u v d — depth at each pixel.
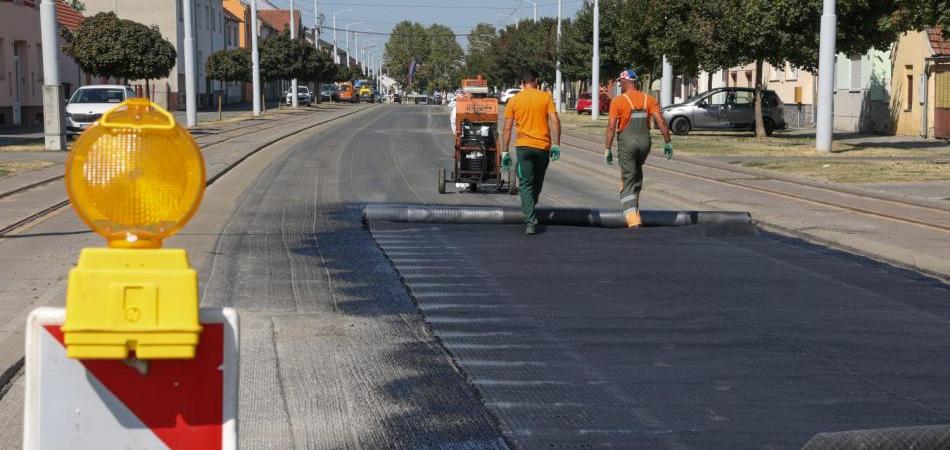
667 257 10.71
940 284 9.37
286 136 35.91
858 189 17.88
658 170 22.66
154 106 2.59
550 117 12.18
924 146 30.64
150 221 2.49
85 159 2.46
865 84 41.59
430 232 12.34
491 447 4.99
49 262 10.03
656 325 7.59
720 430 5.22
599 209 13.17
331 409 5.59
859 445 3.99
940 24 22.70
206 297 8.44
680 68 40.12
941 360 6.65
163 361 2.51
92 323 2.40
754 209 15.05
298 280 9.26
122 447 2.51
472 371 6.30
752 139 36.56
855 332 7.42
